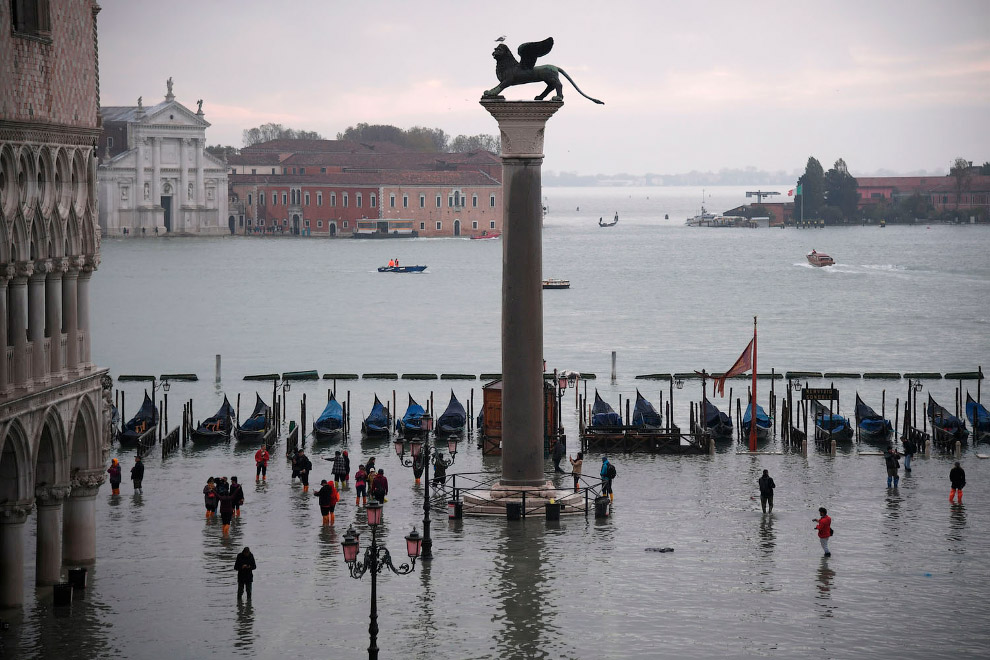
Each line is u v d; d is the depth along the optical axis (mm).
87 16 45719
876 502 61594
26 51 40719
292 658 40188
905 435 78438
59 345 43875
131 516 59562
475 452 76125
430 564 50531
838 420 80812
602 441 75938
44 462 44438
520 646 41375
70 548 48750
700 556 51719
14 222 40156
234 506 58188
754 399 76625
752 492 63969
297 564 50812
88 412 47062
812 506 60719
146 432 79562
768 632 42688
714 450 75188
